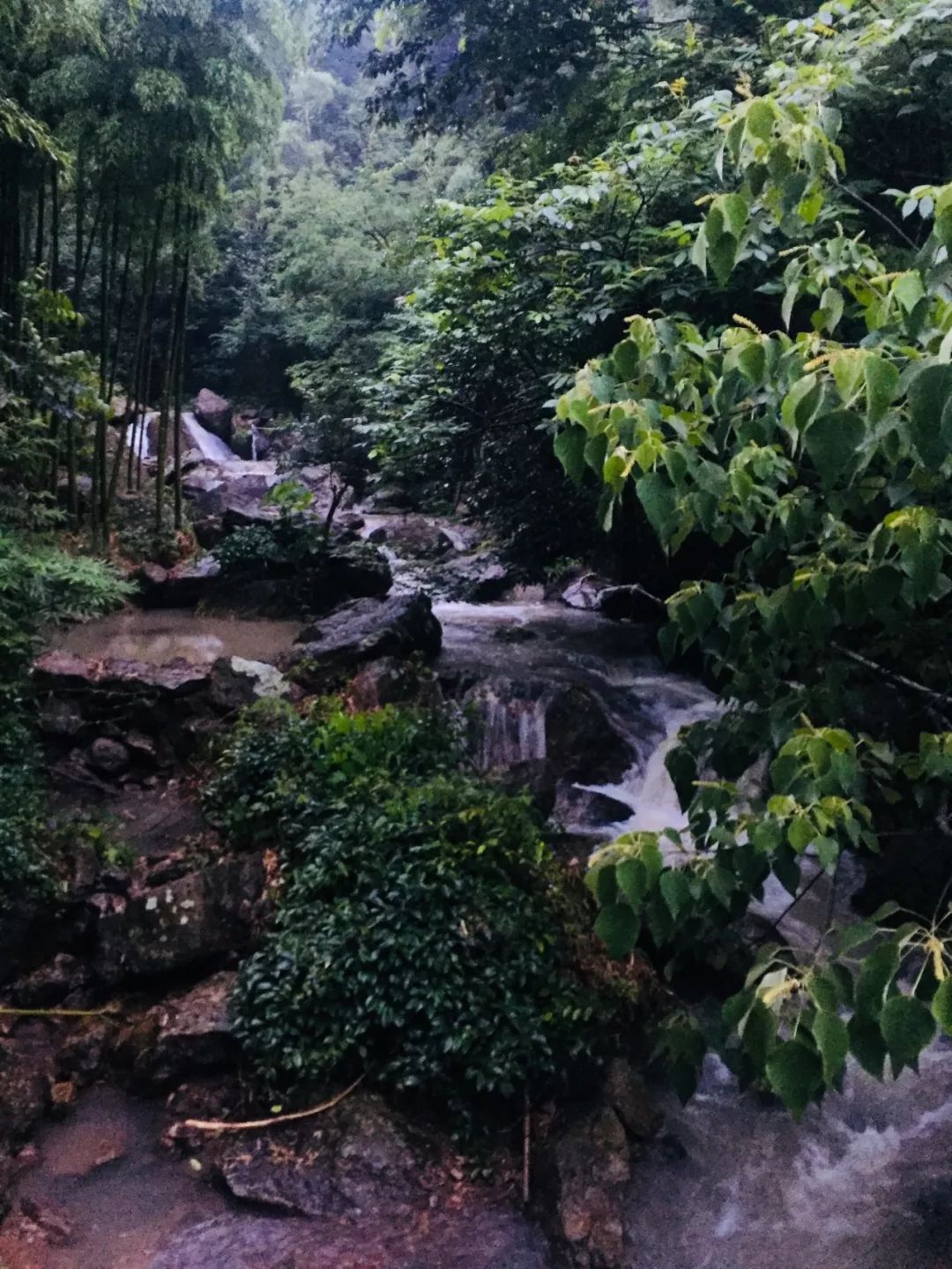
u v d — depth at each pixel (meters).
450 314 7.52
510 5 8.61
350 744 5.44
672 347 2.20
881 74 5.37
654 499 1.96
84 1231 3.69
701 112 5.72
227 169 10.42
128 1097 4.36
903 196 2.28
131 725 6.26
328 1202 3.76
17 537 8.28
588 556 11.19
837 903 5.40
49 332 9.78
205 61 8.98
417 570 11.97
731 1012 1.92
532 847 4.82
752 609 2.71
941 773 2.37
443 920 4.38
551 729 6.79
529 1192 3.87
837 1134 4.18
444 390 8.11
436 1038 4.12
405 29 10.41
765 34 6.75
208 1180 3.94
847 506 2.42
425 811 4.88
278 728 5.86
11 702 5.87
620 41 8.41
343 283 17.34
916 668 3.22
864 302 2.24
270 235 21.11
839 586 2.37
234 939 4.76
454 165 19.30
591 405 2.13
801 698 2.71
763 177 2.13
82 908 4.95
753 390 2.17
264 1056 4.22
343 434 13.84
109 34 8.61
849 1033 1.75
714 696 7.55
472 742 6.54
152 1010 4.61
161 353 18.97
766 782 5.25
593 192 5.78
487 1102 4.18
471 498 9.51
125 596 9.02
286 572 9.19
